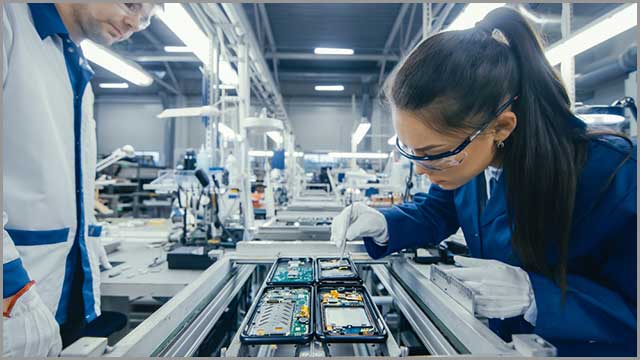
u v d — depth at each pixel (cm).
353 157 543
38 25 94
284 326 71
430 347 75
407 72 63
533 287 65
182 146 879
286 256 123
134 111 909
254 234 218
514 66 65
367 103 833
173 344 69
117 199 594
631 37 426
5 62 86
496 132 67
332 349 75
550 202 65
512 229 74
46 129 93
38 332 63
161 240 216
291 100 955
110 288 132
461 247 156
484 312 65
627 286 64
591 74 470
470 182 97
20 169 89
